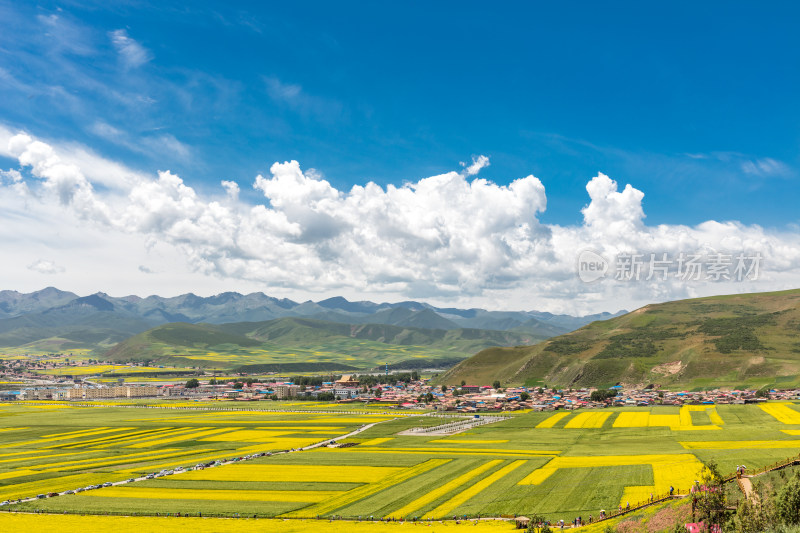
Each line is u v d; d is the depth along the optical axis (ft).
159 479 537.65
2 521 410.11
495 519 381.81
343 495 464.24
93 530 383.45
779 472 345.72
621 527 324.80
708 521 291.38
